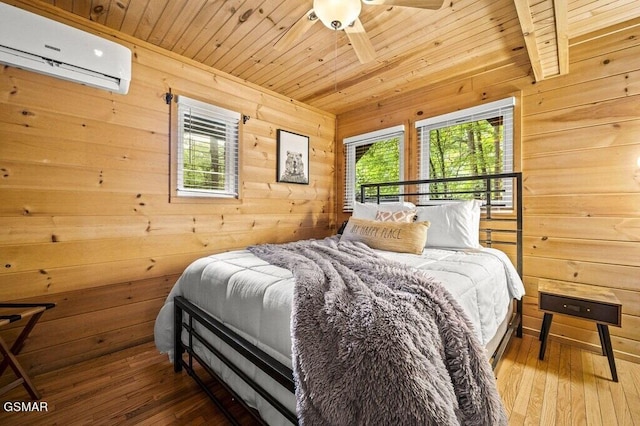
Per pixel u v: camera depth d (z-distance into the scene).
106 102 1.99
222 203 2.63
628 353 1.88
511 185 2.38
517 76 2.36
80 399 1.52
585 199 2.05
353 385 0.78
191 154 2.45
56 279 1.81
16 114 1.67
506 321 1.86
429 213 2.27
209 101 2.52
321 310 0.95
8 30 1.53
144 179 2.16
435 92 2.84
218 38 2.10
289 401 1.01
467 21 1.90
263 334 1.12
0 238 1.63
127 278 2.08
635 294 1.87
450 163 2.74
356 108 3.52
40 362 1.76
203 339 1.50
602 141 1.99
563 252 2.13
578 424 1.31
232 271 1.44
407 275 1.12
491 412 0.84
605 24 1.92
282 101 3.13
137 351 2.05
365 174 3.49
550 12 1.52
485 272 1.52
